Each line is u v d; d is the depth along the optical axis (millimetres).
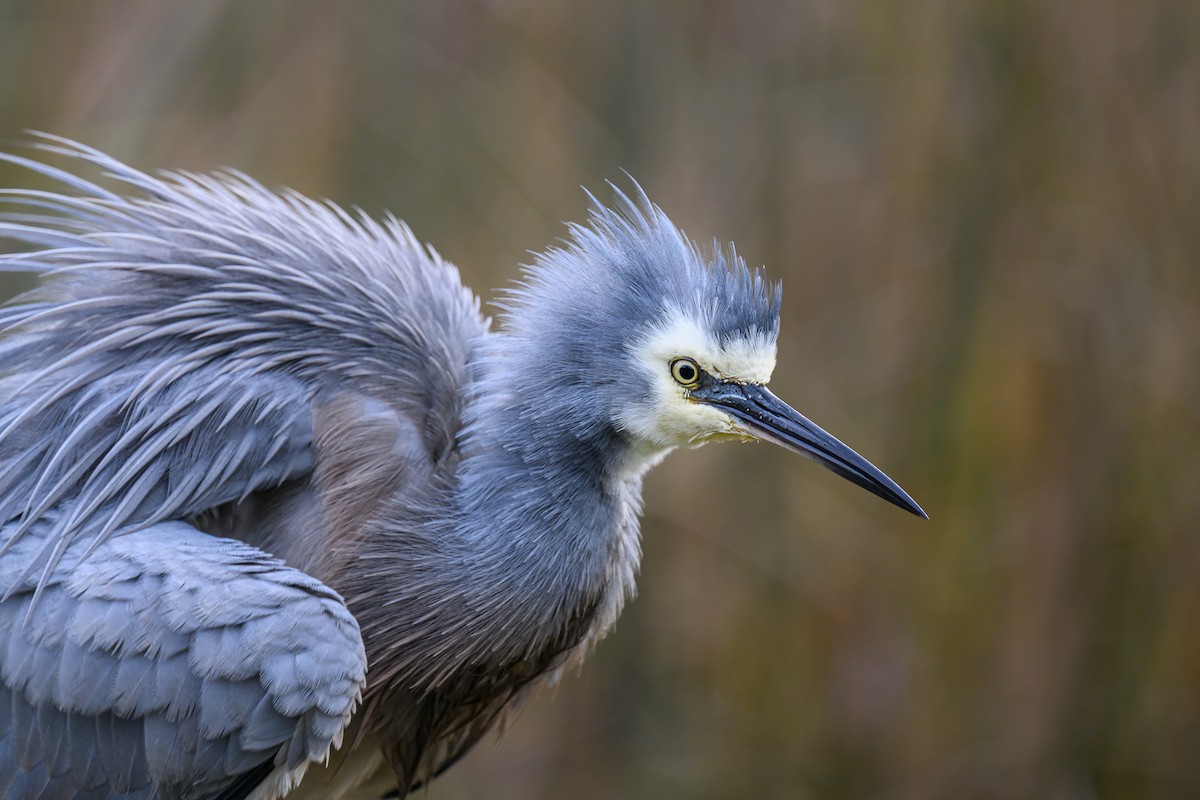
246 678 5895
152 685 5910
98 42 12531
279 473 6512
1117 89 11836
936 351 12102
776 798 12281
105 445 6434
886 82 12117
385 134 12680
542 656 7066
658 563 12266
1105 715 12266
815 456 6680
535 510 6609
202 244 6891
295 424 6527
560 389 6594
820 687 12336
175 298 6750
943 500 12156
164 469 6402
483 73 12625
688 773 12367
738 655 12344
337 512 6562
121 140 12469
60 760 6031
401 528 6582
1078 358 12102
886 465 12195
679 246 6840
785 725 12359
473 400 6859
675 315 6621
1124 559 12234
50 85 12477
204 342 6680
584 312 6609
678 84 12312
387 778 7695
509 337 6773
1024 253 12062
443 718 7145
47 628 5980
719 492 12219
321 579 6555
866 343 12250
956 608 12211
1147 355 12117
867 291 12266
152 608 5941
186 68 12578
